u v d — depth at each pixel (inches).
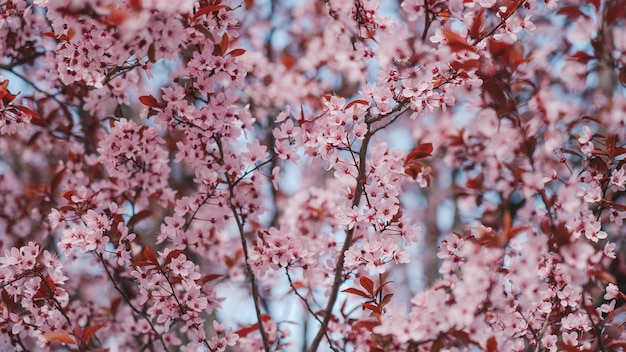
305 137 143.7
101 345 179.6
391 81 138.0
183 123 145.6
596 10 160.7
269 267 145.5
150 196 184.2
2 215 210.7
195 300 142.9
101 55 135.9
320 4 263.4
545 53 197.0
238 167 149.7
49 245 212.5
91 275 206.5
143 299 143.3
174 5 119.8
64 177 198.7
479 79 135.6
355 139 140.4
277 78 246.7
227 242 217.8
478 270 118.1
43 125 193.2
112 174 163.0
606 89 187.3
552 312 140.2
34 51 197.3
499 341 122.0
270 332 172.2
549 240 129.3
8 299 148.1
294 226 186.1
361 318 161.5
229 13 141.5
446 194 252.5
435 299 118.9
